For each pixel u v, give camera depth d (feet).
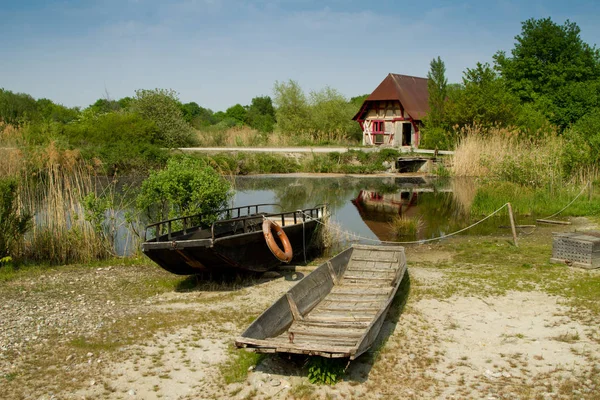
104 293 35.12
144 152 101.60
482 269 39.96
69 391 21.71
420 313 30.04
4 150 53.62
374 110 162.20
